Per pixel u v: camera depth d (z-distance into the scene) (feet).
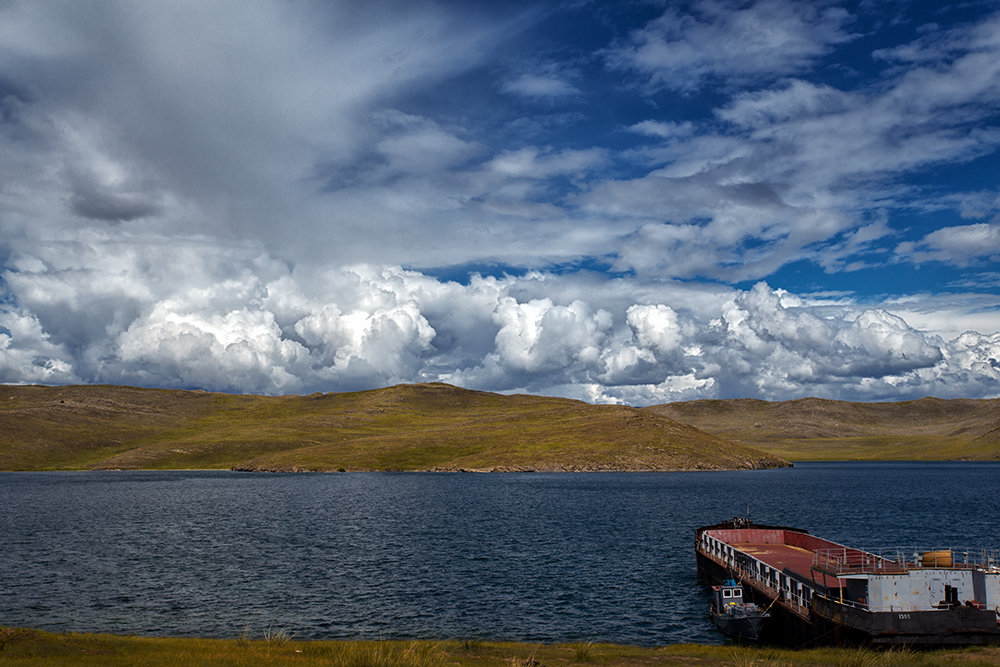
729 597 185.06
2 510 488.02
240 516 449.89
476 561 280.51
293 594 222.28
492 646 147.74
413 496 607.78
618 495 618.03
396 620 193.26
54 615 196.54
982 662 126.52
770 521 428.56
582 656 135.54
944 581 151.23
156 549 312.09
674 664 131.54
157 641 133.80
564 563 276.21
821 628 153.79
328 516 448.65
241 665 111.55
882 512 485.15
